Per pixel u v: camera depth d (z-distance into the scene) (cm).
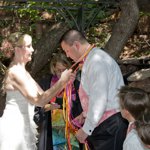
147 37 772
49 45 621
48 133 414
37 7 527
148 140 272
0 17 691
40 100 347
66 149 414
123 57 757
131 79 601
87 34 739
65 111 382
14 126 360
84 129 334
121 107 303
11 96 362
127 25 532
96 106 327
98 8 532
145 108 290
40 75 680
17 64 363
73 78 347
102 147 345
